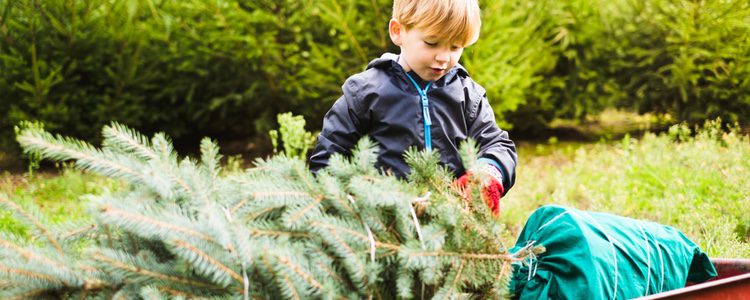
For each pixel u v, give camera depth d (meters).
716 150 5.52
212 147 1.88
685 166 5.38
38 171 6.31
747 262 2.41
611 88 7.34
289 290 1.53
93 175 5.73
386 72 2.46
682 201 4.45
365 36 6.31
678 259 2.26
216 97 6.94
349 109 2.45
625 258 2.14
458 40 2.24
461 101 2.48
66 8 6.13
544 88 7.43
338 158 1.83
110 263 1.54
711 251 3.50
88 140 6.52
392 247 1.70
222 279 1.50
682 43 6.84
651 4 6.95
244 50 6.39
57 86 6.29
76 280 1.58
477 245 1.81
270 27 6.44
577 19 7.22
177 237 1.48
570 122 8.62
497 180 2.24
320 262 1.63
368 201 1.69
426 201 1.81
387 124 2.40
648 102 7.31
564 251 2.14
